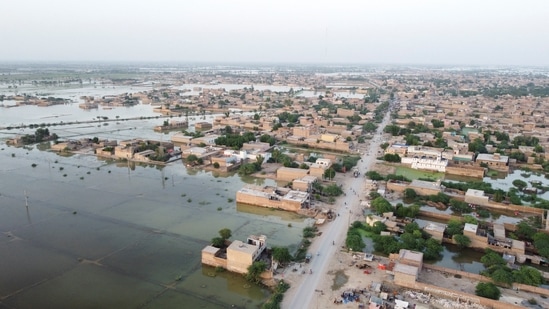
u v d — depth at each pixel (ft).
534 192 612.29
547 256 393.70
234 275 368.27
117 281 353.72
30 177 648.79
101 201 546.26
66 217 489.67
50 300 324.60
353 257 395.34
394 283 349.61
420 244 410.11
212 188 611.88
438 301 322.96
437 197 553.64
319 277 359.25
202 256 385.91
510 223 481.05
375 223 458.50
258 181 650.43
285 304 319.06
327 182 631.15
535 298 327.06
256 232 456.04
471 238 425.69
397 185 598.34
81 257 393.91
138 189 599.57
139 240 432.25
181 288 345.31
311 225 477.36
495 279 345.72
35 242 423.23
